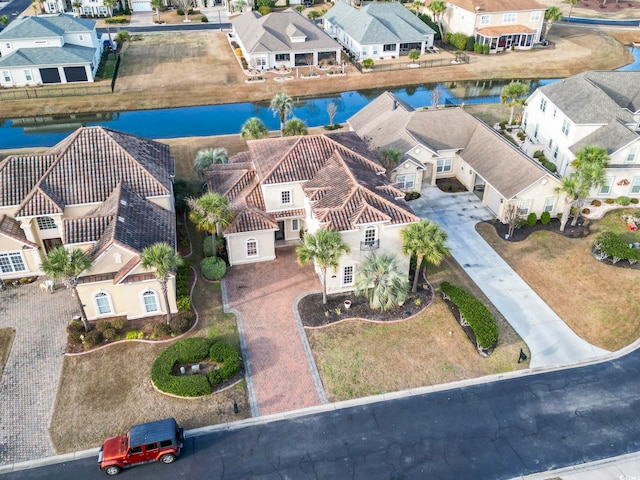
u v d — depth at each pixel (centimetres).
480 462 2717
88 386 3108
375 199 3728
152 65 8681
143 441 2614
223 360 3209
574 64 8875
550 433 2867
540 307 3725
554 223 4588
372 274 3572
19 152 5956
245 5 11775
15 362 3259
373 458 2730
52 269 3080
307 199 3941
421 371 3222
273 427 2886
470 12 9288
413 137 5012
